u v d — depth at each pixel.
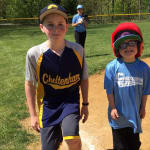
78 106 2.13
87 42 12.14
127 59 2.20
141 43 2.22
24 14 34.28
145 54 7.41
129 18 33.41
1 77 6.20
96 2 37.66
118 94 2.26
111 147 2.88
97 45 10.88
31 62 2.13
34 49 2.12
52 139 2.07
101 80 5.54
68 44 2.19
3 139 3.06
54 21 2.06
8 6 34.31
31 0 34.16
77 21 7.98
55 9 2.00
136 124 2.24
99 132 3.26
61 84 2.13
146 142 2.93
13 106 4.17
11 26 28.55
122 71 2.22
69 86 2.16
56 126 2.11
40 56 2.09
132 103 2.22
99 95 4.71
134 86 2.20
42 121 2.14
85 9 37.50
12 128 3.35
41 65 2.10
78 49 2.20
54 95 2.16
